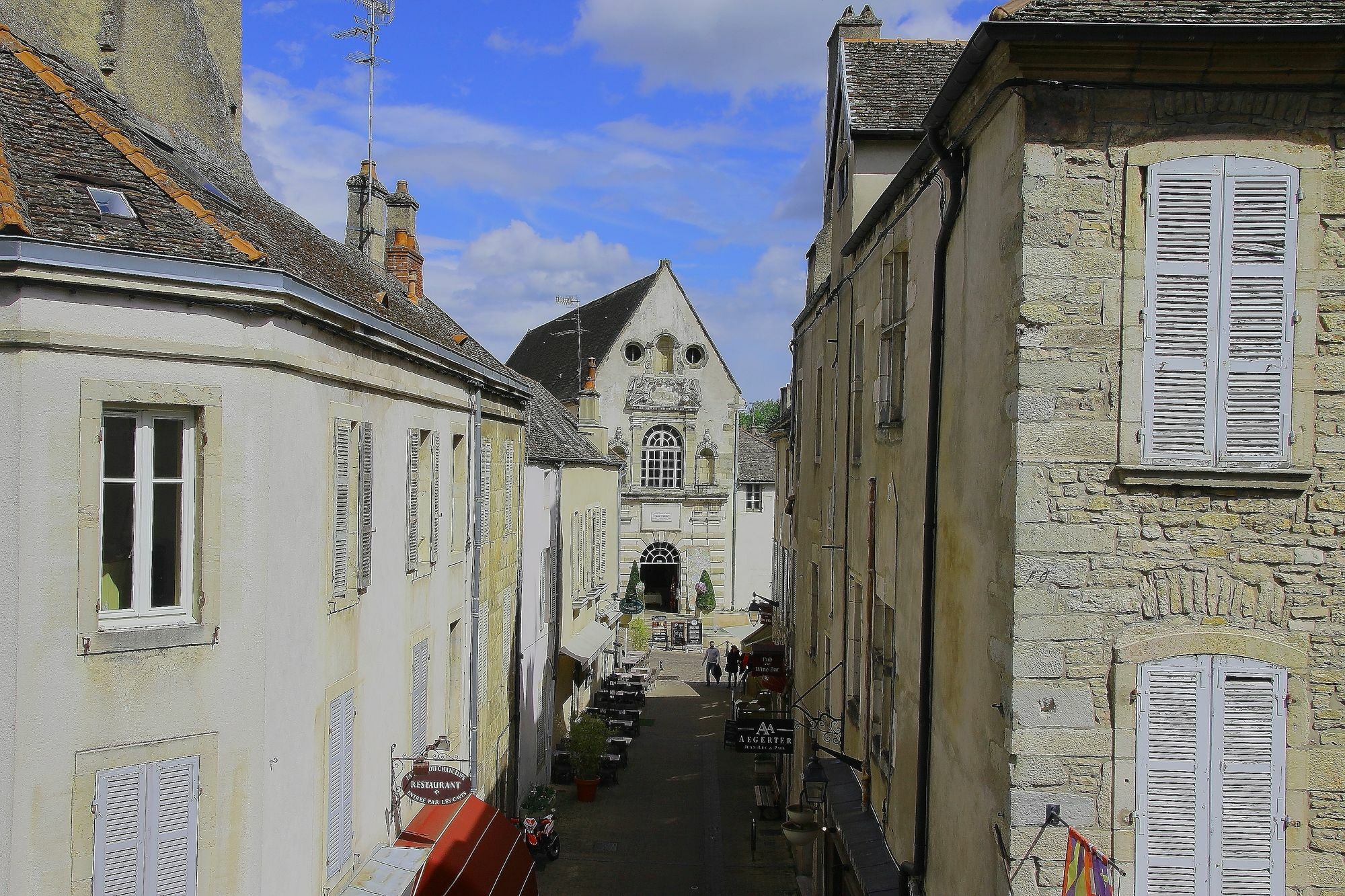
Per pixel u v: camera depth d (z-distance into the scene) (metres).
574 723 25.94
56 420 7.21
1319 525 6.63
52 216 7.60
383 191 20.23
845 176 14.93
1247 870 6.62
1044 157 6.61
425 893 11.05
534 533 22.75
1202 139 6.59
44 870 7.17
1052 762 6.64
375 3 19.83
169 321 7.69
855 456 13.58
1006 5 6.51
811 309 18.17
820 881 15.46
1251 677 6.63
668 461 47.09
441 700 14.01
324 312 9.03
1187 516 6.66
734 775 25.75
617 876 18.62
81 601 7.30
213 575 7.91
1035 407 6.65
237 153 15.84
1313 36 6.18
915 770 9.48
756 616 46.62
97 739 7.39
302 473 8.90
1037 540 6.64
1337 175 6.61
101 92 11.73
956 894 7.93
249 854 8.08
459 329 20.28
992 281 7.27
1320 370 6.63
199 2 15.88
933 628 8.81
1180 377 6.64
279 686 8.46
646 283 47.03
